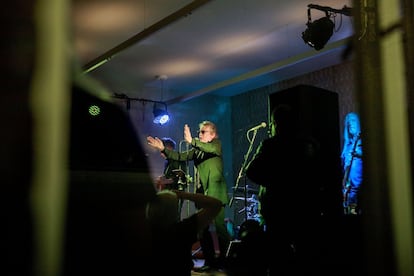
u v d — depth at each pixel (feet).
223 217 12.49
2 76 1.88
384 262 4.13
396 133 4.20
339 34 17.63
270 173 7.37
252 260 7.07
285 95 7.73
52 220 2.07
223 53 19.62
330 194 7.54
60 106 2.12
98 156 2.97
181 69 21.81
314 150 7.39
